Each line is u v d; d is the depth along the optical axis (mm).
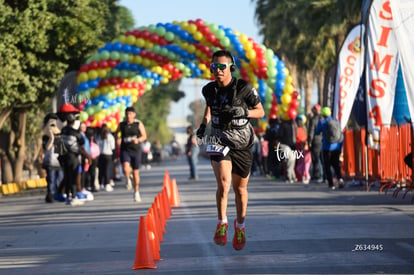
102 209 21594
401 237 13273
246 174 11609
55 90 38281
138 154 23828
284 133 31641
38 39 36438
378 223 15531
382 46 23641
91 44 38469
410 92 22391
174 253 12219
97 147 30969
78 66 40156
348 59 30484
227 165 11359
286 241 13164
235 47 33562
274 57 34281
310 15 56312
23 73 36812
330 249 12070
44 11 37062
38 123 51625
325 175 31750
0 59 35656
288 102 34531
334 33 53812
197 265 10930
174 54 34094
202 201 23281
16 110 40781
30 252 13016
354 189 26938
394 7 23250
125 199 25688
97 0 41281
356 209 18766
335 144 27328
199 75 35312
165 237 14320
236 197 11781
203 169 61188
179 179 42125
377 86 23875
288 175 33031
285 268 10422
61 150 23594
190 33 33438
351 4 48188
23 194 35906
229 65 11305
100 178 32844
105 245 13547
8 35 35781
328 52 61938
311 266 10516
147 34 33562
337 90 30625
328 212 18156
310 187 28938
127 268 10891
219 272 10281
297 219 16703
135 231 15594
